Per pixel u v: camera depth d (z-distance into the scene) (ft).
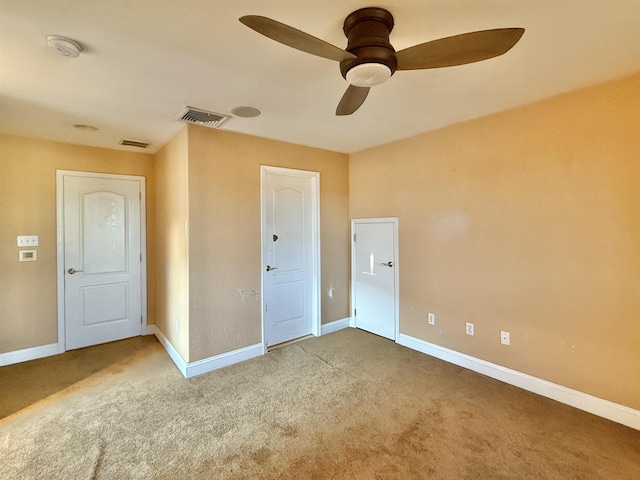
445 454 6.19
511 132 8.59
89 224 11.76
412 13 4.73
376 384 8.91
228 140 10.23
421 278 11.03
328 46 4.27
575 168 7.54
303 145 12.15
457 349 10.07
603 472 5.70
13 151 10.38
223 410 7.72
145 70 6.31
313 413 7.57
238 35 5.18
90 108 8.17
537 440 6.56
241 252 10.49
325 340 12.27
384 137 11.19
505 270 8.84
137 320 12.83
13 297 10.41
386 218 12.17
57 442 6.57
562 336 7.86
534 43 5.52
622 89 6.88
